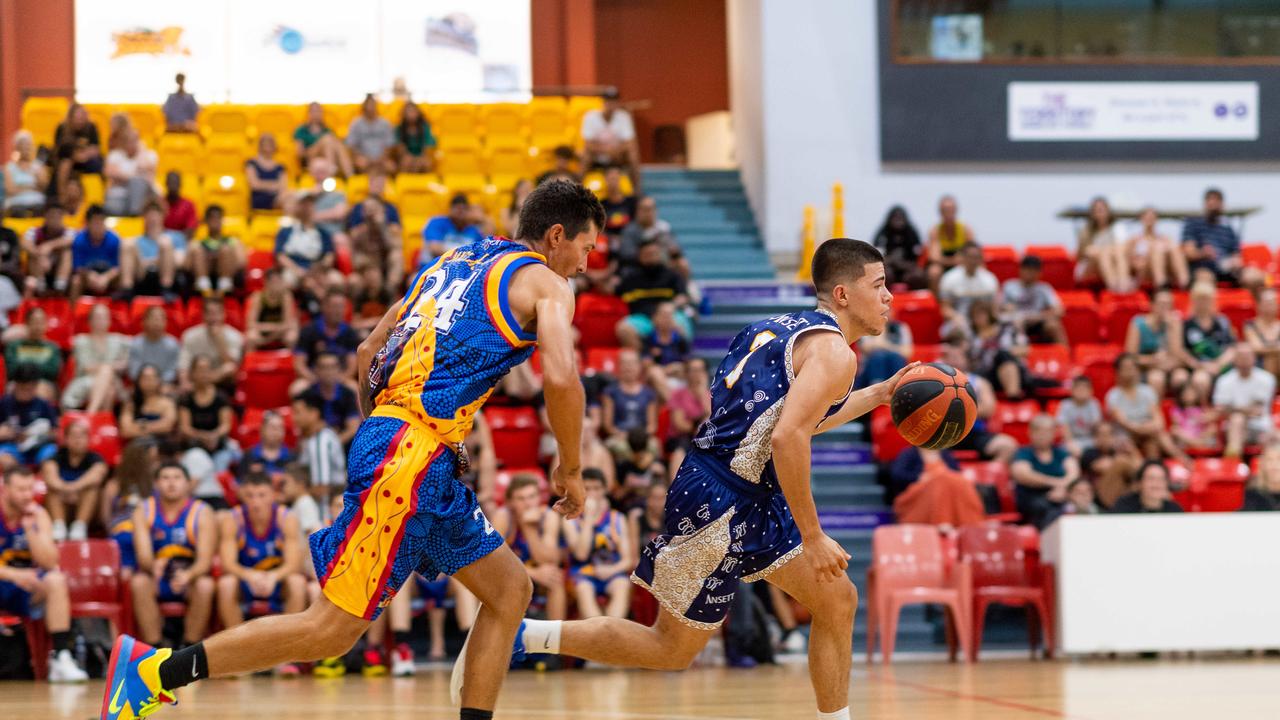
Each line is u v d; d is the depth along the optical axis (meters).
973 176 15.86
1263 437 11.53
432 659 9.60
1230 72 15.95
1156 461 10.12
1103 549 9.62
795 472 3.76
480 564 3.85
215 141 16.27
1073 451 10.94
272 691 7.64
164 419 10.46
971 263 13.13
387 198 14.62
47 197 14.41
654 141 20.73
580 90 18.34
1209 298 12.63
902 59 15.73
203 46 19.00
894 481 11.01
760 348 4.12
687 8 21.22
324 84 19.23
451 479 3.77
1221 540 9.65
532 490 9.49
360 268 12.66
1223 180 16.08
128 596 8.95
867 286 4.21
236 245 12.77
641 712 6.05
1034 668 8.81
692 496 4.11
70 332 12.08
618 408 10.95
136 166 14.41
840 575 3.80
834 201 15.02
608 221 14.34
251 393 11.52
